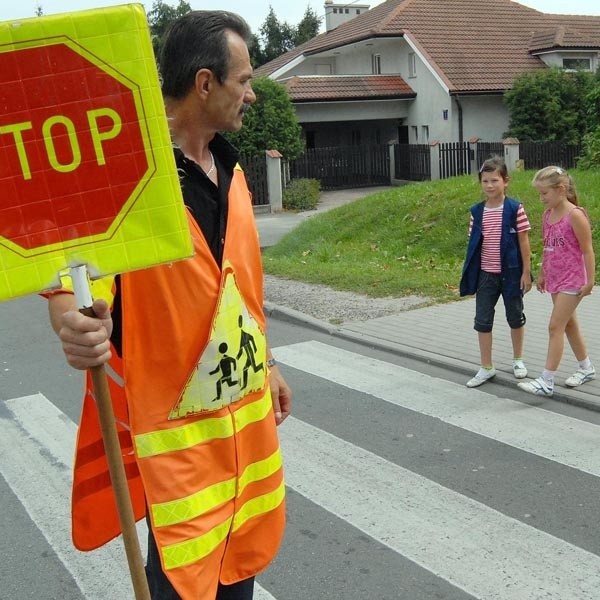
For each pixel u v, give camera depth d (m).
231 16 2.21
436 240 12.59
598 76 26.30
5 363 7.56
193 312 2.13
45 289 1.76
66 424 5.75
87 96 1.74
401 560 3.65
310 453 4.96
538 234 11.39
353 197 26.09
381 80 30.81
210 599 2.24
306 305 9.30
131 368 2.09
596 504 4.14
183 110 2.20
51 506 4.41
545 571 3.51
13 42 1.68
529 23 32.38
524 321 6.11
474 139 26.39
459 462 4.75
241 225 2.29
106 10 1.73
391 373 6.69
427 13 31.48
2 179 1.71
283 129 24.73
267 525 2.48
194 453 2.19
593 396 5.71
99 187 1.78
